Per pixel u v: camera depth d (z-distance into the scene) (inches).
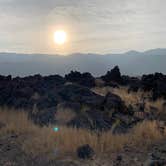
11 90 719.7
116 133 502.3
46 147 422.9
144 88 885.2
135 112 649.0
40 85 777.6
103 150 417.1
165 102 753.0
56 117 569.0
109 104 628.7
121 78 1066.7
